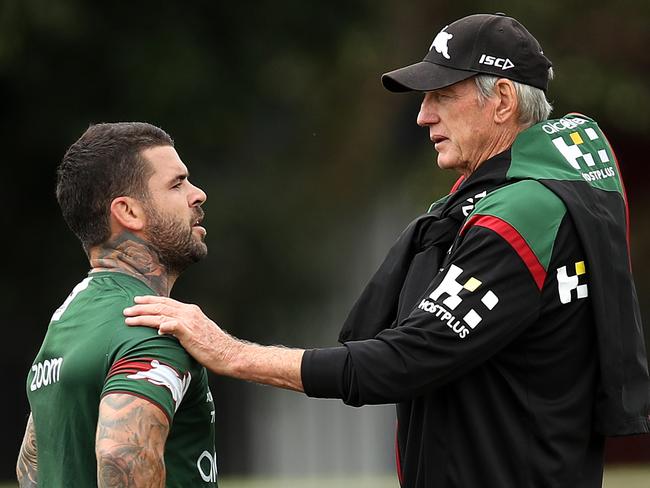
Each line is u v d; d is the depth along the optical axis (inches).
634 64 2425.0
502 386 514.6
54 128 1925.4
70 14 1738.4
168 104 1918.1
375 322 555.5
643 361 530.0
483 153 543.8
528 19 2341.3
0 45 1701.5
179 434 488.4
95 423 475.2
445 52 542.9
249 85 2027.6
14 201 1975.9
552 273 507.8
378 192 2415.1
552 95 2271.2
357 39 2066.9
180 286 1985.7
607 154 545.6
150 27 1916.8
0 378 1953.7
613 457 1995.6
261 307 2078.0
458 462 514.3
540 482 508.7
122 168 499.2
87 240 506.9
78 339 482.3
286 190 2121.1
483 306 501.4
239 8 1998.0
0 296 1972.2
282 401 2164.1
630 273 532.4
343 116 2268.7
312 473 2180.1
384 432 2252.7
